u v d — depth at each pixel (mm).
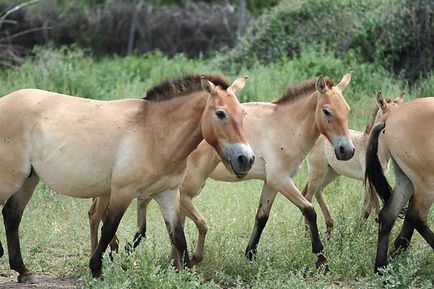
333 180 21531
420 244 17734
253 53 39438
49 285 15531
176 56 43594
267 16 40906
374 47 36406
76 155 14781
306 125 16906
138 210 17328
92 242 16906
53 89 32281
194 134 14883
